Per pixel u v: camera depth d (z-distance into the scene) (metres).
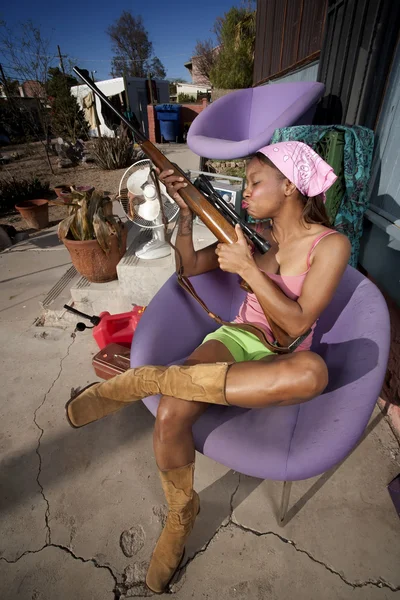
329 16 3.03
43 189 6.72
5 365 2.25
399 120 1.94
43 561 1.29
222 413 1.22
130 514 1.43
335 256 1.07
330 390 1.14
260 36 6.20
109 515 1.43
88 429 1.81
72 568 1.27
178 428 1.08
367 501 1.43
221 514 1.41
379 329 1.10
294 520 1.38
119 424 1.83
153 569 1.19
